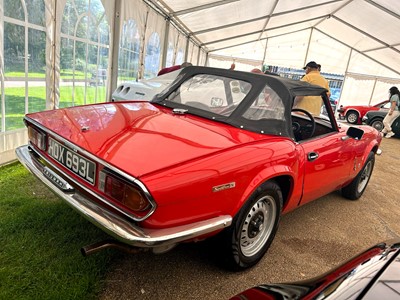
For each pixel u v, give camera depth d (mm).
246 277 2193
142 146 1744
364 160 3744
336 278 1139
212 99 2520
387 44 13344
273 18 12156
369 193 4613
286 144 2273
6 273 1834
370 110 13414
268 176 2045
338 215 3576
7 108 3504
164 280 2029
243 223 2053
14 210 2520
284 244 2744
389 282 1018
